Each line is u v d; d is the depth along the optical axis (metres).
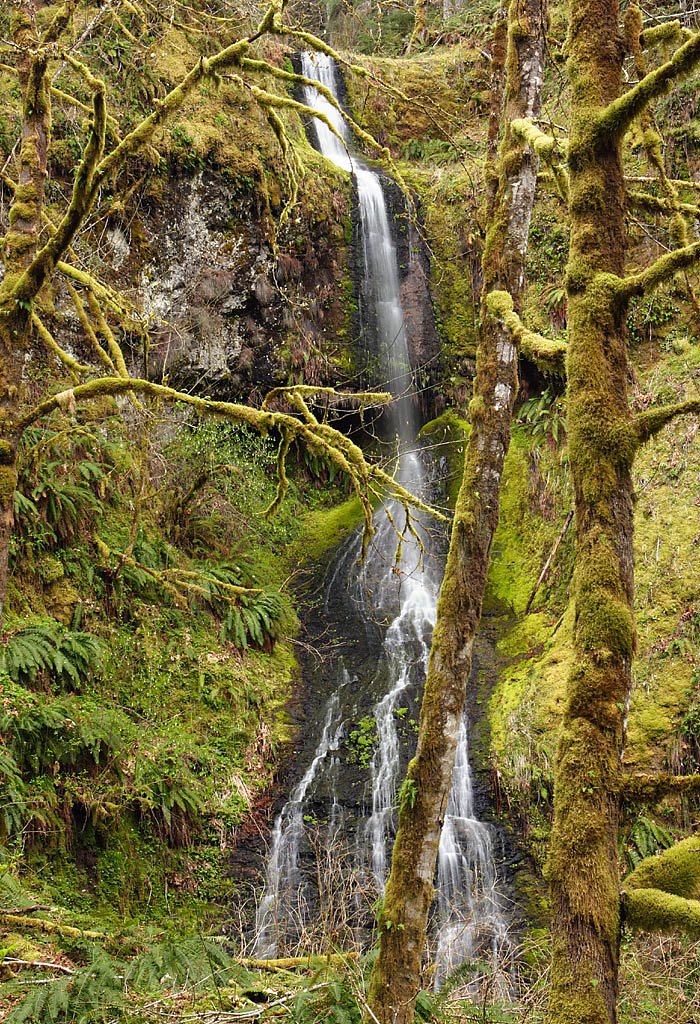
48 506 9.28
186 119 12.46
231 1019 4.42
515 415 12.95
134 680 9.35
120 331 11.48
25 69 4.55
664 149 11.88
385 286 15.46
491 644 10.91
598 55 2.82
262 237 13.38
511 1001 5.35
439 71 17.62
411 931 3.91
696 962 5.65
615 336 2.68
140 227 11.96
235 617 10.79
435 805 4.01
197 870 8.43
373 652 11.27
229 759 9.49
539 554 11.58
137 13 6.29
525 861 8.55
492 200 4.66
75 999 4.17
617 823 2.41
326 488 14.52
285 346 13.98
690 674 8.50
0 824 7.00
